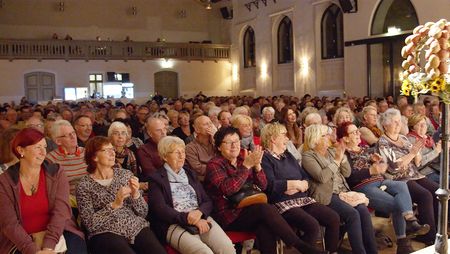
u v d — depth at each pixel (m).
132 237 3.43
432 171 5.25
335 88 17.75
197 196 3.86
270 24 21.06
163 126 4.82
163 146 3.83
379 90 15.90
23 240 2.98
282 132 4.36
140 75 22.55
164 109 10.05
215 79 24.34
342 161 4.67
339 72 17.56
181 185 3.81
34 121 6.05
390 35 14.59
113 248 3.29
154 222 3.73
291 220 4.06
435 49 2.80
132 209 3.61
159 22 24.44
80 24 22.86
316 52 18.39
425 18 13.91
